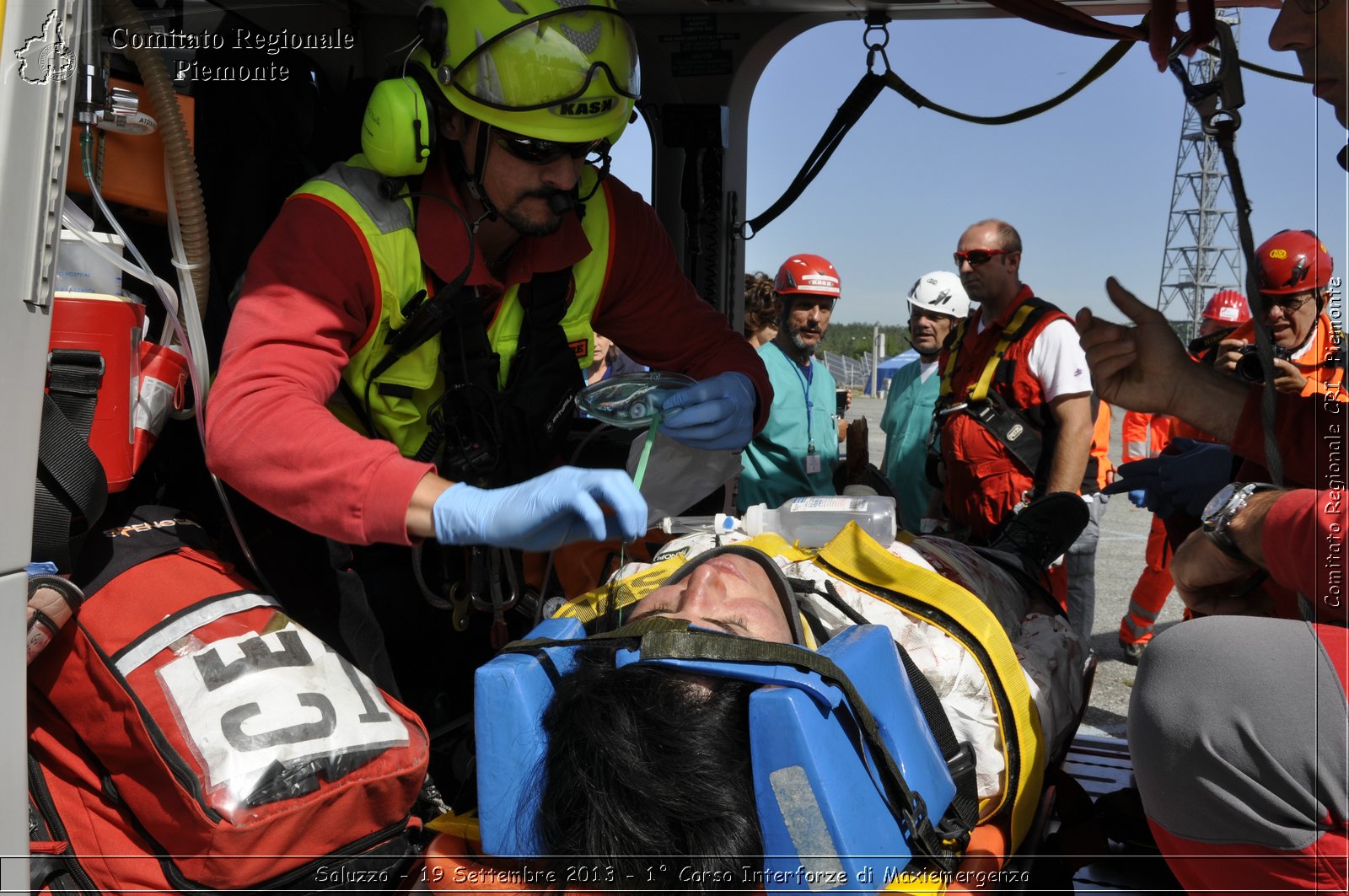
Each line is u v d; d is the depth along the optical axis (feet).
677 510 6.66
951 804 4.50
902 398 12.91
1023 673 5.20
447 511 4.25
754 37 9.13
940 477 10.77
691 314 6.72
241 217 5.91
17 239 3.34
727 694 3.80
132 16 4.64
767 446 11.83
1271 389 4.43
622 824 3.58
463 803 4.48
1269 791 3.62
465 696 6.57
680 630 4.01
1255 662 3.69
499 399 5.68
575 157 5.38
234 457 4.48
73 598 3.99
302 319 4.77
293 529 5.24
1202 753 3.72
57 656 4.13
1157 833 4.06
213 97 6.05
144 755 3.93
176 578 4.38
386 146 4.96
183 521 4.86
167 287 4.74
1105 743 7.34
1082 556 10.98
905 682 4.45
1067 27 5.67
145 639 4.10
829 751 3.55
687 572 5.14
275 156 6.07
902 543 6.41
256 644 4.22
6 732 3.37
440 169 5.44
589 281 6.20
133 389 4.50
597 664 4.08
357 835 4.22
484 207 5.41
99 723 4.06
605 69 5.19
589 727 3.68
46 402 4.02
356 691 4.34
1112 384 5.31
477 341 5.49
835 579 5.64
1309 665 3.64
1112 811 5.87
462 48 5.05
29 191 3.37
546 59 5.00
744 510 11.92
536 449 5.86
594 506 4.02
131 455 4.50
